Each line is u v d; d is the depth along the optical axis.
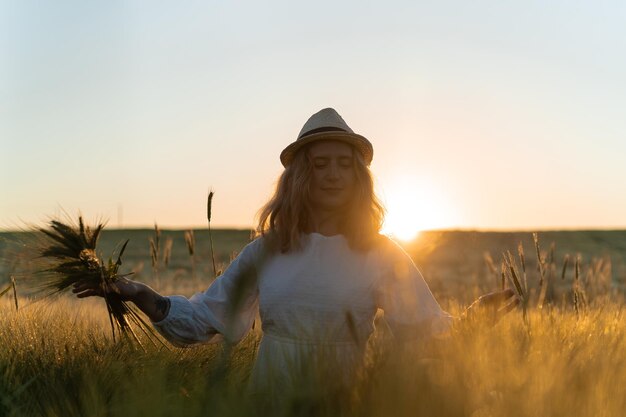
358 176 3.93
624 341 3.99
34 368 3.96
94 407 3.09
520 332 3.98
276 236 3.90
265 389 3.18
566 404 2.76
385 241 3.97
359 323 3.76
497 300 3.74
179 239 53.62
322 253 3.79
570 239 57.78
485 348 3.17
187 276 12.70
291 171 3.98
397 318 3.85
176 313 3.83
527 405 2.76
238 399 2.91
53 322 5.11
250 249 4.03
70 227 3.81
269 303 3.78
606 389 2.88
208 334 3.94
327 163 3.91
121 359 3.92
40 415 3.23
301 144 3.96
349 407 2.87
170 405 2.90
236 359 3.96
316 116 4.07
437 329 3.78
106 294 3.88
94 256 3.83
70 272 3.79
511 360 3.09
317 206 3.96
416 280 3.91
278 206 3.93
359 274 3.78
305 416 2.87
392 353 3.16
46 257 3.82
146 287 3.86
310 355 3.07
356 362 3.20
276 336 3.78
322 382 2.94
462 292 8.66
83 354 4.12
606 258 9.33
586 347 3.63
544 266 5.99
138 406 2.87
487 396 2.86
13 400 3.38
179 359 4.00
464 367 2.98
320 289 3.72
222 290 3.97
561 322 4.97
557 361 3.11
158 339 4.17
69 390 3.46
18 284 3.86
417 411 2.72
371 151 4.03
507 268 4.81
